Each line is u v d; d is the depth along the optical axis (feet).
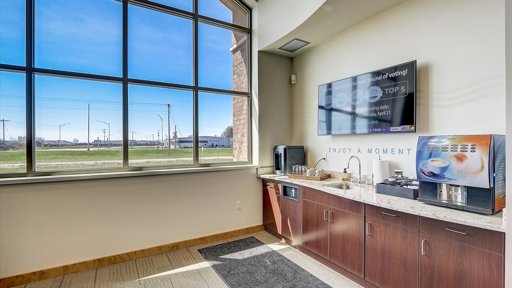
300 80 12.92
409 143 8.25
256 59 12.54
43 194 8.16
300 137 12.96
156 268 8.92
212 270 8.76
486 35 6.55
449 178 5.95
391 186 7.54
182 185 10.64
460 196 5.93
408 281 6.30
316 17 9.30
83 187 8.76
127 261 9.44
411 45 8.18
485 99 6.56
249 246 10.77
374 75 9.02
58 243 8.38
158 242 10.11
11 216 7.76
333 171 11.05
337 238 8.35
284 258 9.62
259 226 12.60
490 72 6.48
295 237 10.37
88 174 8.88
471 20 6.82
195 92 11.46
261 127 12.53
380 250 6.98
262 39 12.12
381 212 6.92
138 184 9.72
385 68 8.66
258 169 12.49
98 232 9.00
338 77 10.78
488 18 6.52
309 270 8.71
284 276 8.33
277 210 11.49
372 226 7.18
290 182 10.48
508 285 4.60
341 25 9.98
